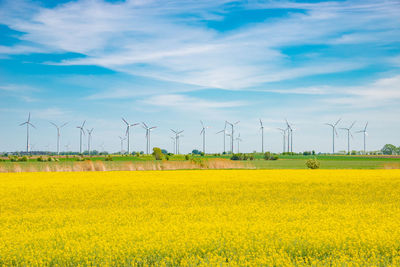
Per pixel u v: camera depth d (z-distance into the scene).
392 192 24.72
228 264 9.09
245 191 25.39
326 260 9.28
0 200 21.47
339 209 17.56
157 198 22.23
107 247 10.01
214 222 13.78
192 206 18.92
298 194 24.11
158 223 13.73
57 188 26.75
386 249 10.30
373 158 116.81
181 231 12.03
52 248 10.34
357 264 8.84
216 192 24.91
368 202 20.66
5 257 9.73
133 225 13.88
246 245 10.30
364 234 11.47
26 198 22.22
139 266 9.27
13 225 14.29
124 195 23.50
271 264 8.90
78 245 10.41
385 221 14.23
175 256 9.75
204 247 10.42
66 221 15.02
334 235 11.09
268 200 21.58
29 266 9.29
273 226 12.73
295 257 9.67
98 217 15.61
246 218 15.06
